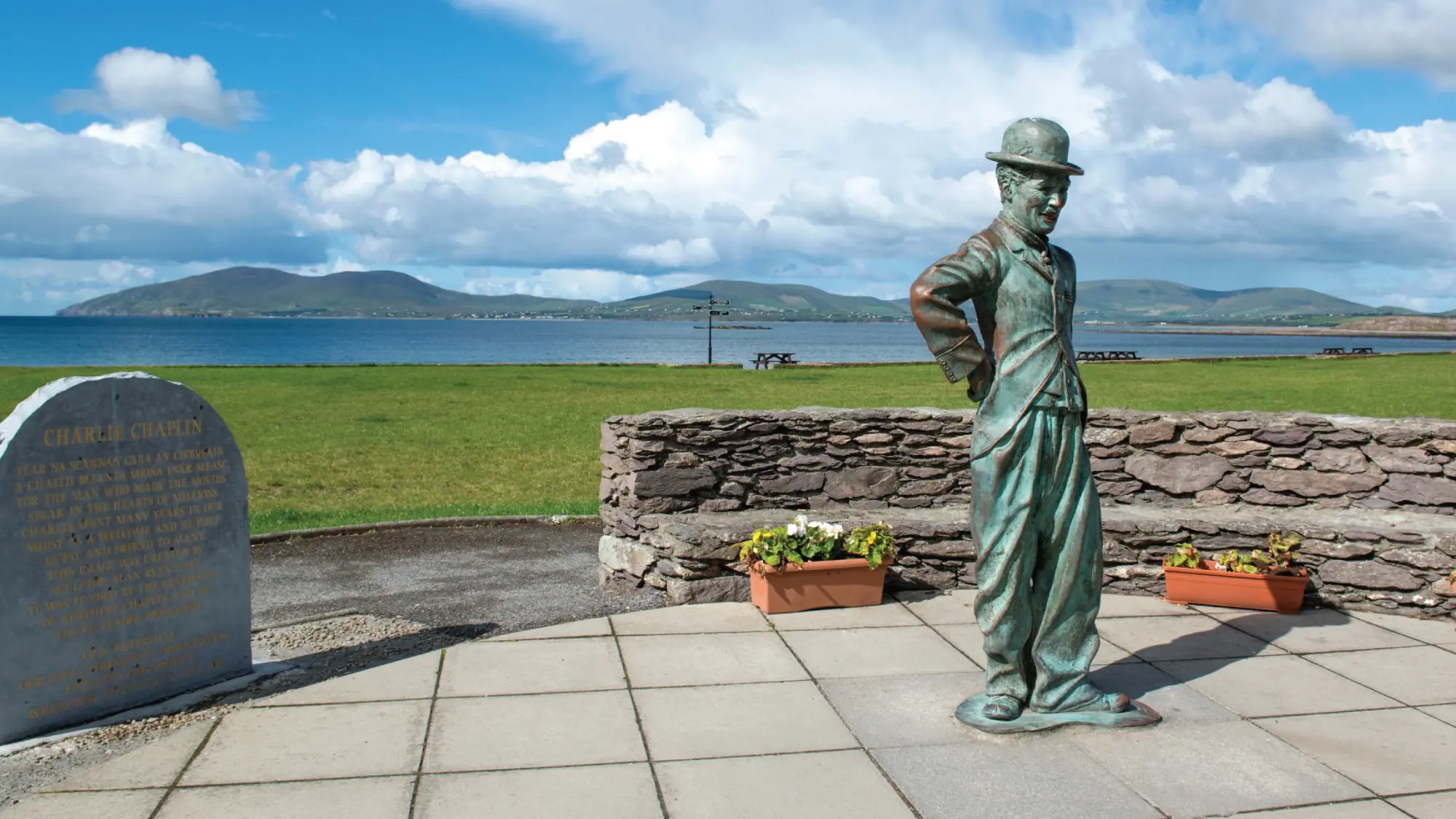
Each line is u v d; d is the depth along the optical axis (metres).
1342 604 7.15
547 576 8.48
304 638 6.62
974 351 4.88
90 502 5.14
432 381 34.97
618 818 4.10
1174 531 7.47
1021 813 4.16
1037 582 5.05
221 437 5.70
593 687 5.60
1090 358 52.97
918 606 7.22
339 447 18.45
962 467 8.51
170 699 5.48
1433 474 7.64
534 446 18.77
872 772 4.54
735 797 4.29
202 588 5.64
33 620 4.96
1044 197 4.83
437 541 9.98
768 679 5.73
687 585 7.29
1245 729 5.02
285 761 4.62
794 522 7.22
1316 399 28.53
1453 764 4.62
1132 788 4.38
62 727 5.09
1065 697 5.01
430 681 5.70
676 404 27.00
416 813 4.13
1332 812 4.16
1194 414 8.25
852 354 93.06
